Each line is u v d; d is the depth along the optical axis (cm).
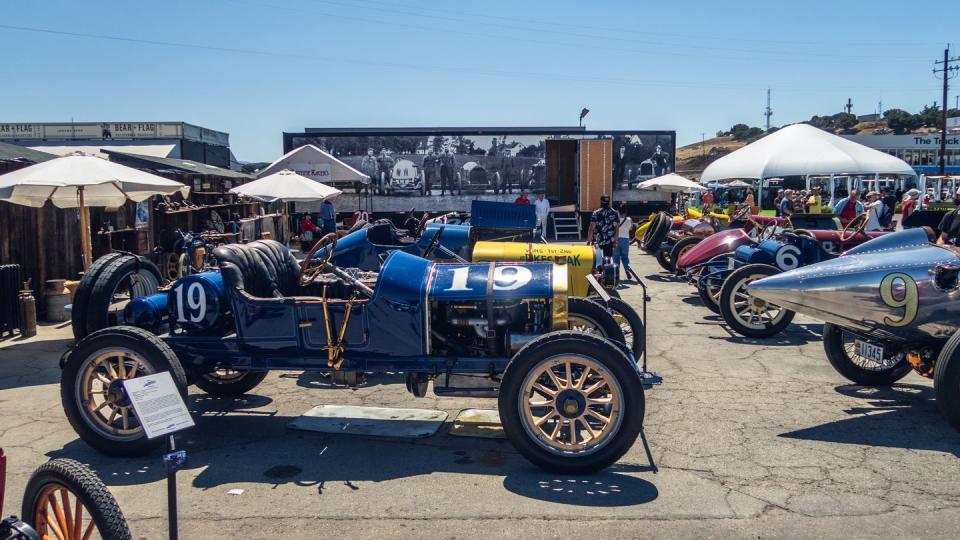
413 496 431
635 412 445
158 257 1352
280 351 520
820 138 1664
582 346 446
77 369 489
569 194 2653
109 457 497
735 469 468
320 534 384
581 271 737
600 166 2312
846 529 386
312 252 577
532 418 458
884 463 477
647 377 621
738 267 974
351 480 457
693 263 1070
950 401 505
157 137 3306
